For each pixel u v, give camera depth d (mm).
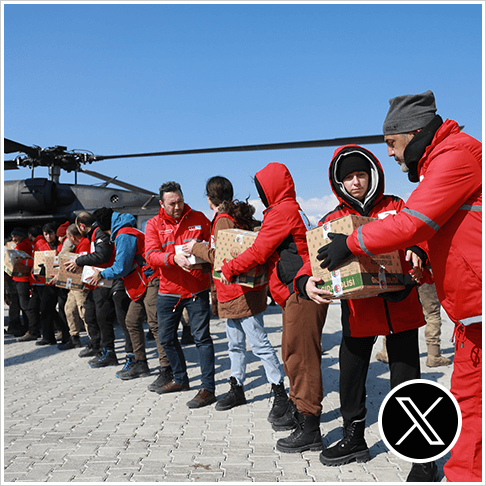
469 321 1866
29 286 8422
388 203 2553
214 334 7949
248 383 4836
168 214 4383
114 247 5465
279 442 3064
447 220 1880
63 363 6273
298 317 2951
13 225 10289
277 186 3094
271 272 3150
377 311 2502
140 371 5273
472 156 1833
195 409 4055
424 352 5699
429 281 2367
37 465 2957
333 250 2154
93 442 3340
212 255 3902
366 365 2691
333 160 2547
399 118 2174
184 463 2914
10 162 10281
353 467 2717
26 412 4145
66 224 7645
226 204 3904
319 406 3027
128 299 5328
